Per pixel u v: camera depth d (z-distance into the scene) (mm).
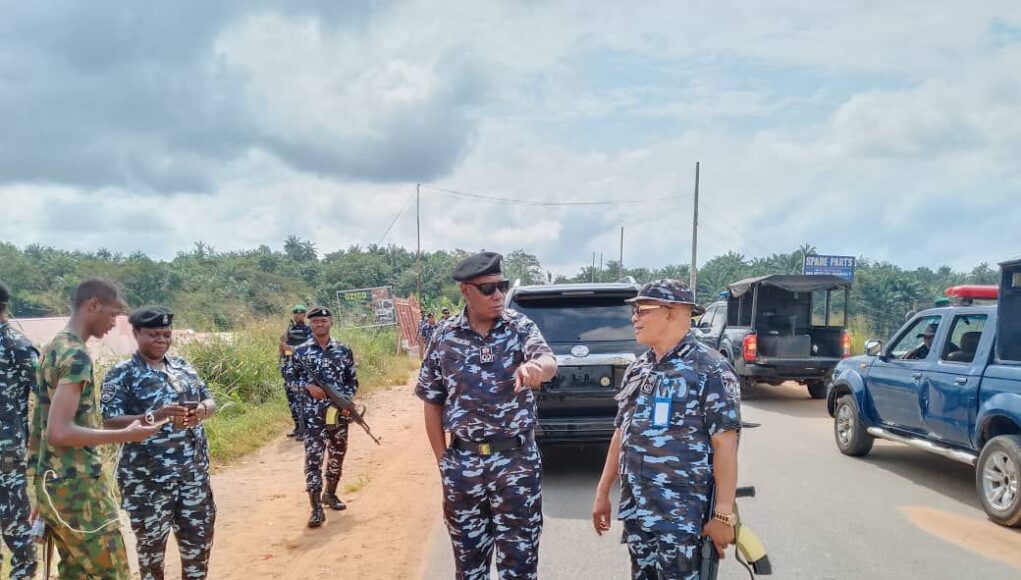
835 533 6043
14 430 4551
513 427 3850
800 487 7516
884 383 8375
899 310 67125
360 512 6875
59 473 3510
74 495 3518
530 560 3873
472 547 3943
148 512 4051
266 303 18125
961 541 5863
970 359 7305
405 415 13023
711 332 16047
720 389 3248
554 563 5449
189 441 4172
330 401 6512
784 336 13836
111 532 3623
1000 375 6633
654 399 3350
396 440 10539
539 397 7371
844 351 13969
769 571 3244
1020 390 6375
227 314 16062
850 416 8922
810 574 5160
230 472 8648
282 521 6602
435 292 69375
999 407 6480
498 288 3828
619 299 8000
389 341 25484
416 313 34969
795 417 12000
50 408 3453
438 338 3973
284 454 9695
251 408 12391
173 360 4344
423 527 6383
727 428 3221
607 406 7410
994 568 5281
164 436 4066
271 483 8062
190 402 4188
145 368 4156
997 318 6832
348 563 5512
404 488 7758
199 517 4230
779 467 8422
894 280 69062
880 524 6289
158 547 4113
